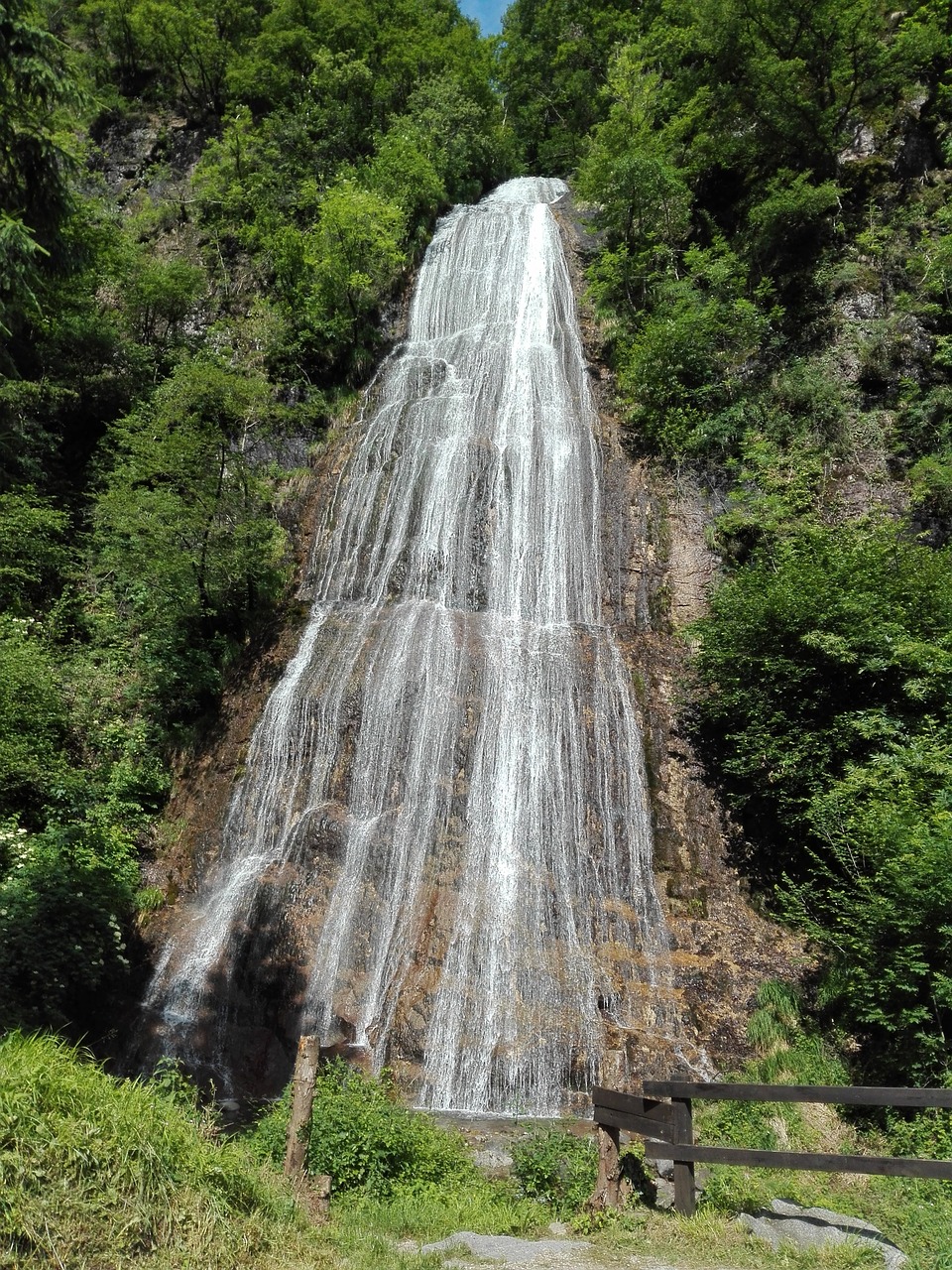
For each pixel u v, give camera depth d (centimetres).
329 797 1503
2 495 1895
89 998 1249
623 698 1585
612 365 2300
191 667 1795
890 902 1019
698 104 2552
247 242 2870
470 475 1961
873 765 1282
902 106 2348
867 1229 690
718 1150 719
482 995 1241
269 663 1761
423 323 2594
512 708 1552
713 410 2052
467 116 3284
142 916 1423
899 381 1939
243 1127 1040
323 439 2281
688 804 1467
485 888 1366
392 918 1346
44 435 2141
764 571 1633
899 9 2423
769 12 2333
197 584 1862
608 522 1922
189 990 1289
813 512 1802
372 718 1556
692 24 2692
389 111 3278
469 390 2231
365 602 1859
